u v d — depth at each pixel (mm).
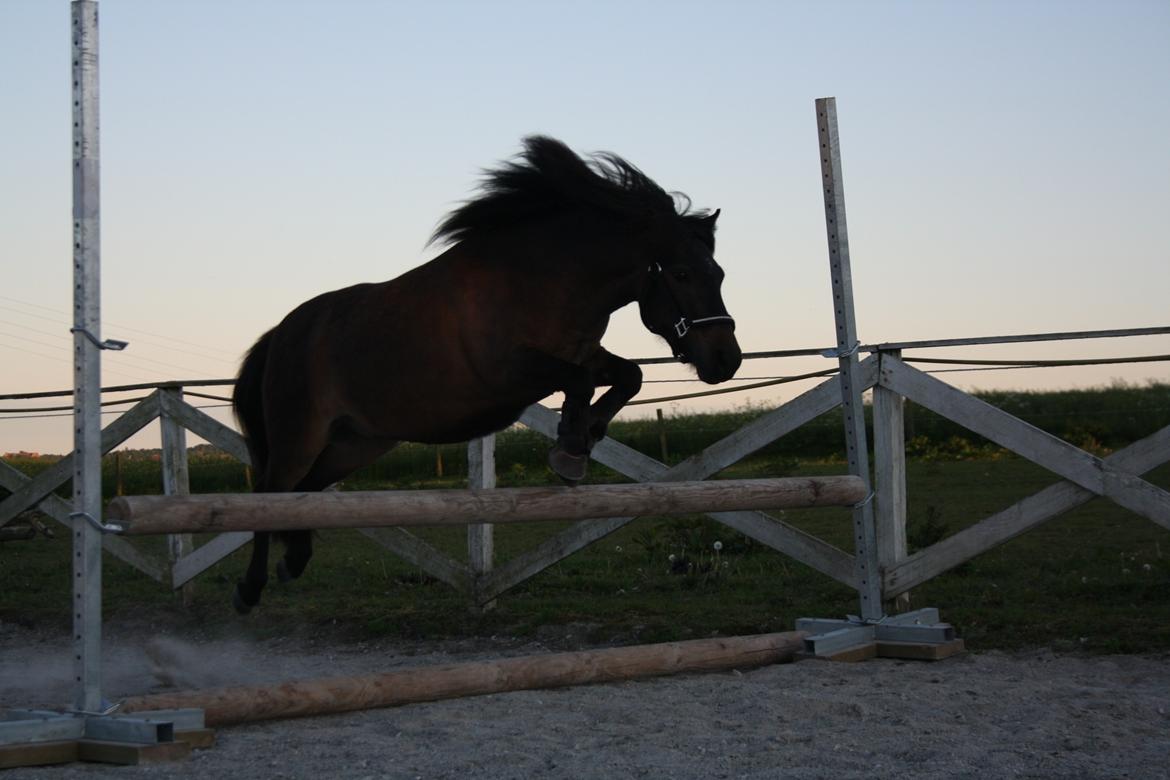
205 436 8242
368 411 5242
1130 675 4773
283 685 4160
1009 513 5828
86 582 3807
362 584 8648
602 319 4898
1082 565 7668
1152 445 5441
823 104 5773
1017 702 4242
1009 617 5902
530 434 18906
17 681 5695
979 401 5879
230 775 3391
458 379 4902
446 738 3805
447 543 11203
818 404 6266
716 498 4973
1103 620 5652
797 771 3301
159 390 8430
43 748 3625
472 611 7168
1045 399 20375
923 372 6055
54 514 8859
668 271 4703
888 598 6145
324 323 5496
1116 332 5598
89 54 3857
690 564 8367
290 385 5602
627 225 4730
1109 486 5531
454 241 5129
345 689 4246
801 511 12422
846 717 4047
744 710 4188
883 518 6180
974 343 5910
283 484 5719
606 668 4812
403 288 5152
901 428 6234
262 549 6000
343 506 4047
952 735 3730
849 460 5758
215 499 3830
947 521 10031
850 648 5391
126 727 3652
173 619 7672
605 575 8469
